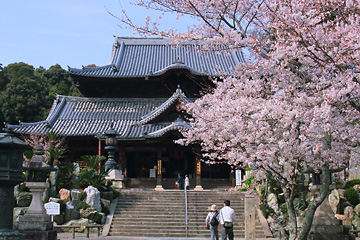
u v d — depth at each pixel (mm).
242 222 27031
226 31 15148
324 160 13375
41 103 75625
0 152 12047
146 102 49594
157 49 57250
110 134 36250
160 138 39625
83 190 28641
